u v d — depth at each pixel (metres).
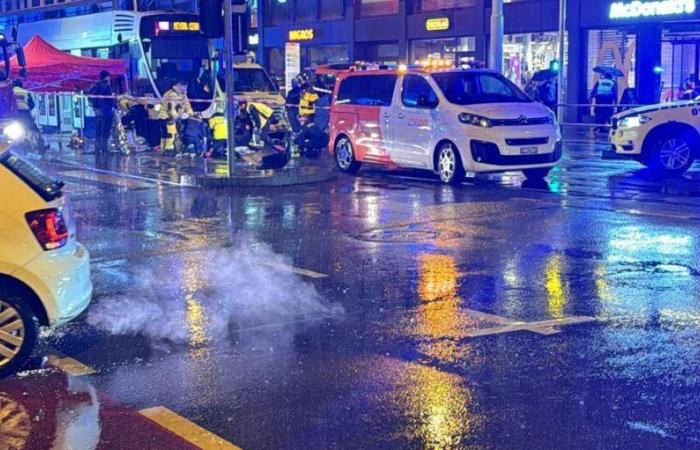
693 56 34.84
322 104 23.33
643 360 6.41
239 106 21.89
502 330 7.23
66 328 7.55
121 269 9.87
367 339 7.07
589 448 4.95
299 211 13.80
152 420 5.50
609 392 5.79
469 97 17.17
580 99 36.56
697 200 14.35
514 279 9.02
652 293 8.33
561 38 31.89
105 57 30.08
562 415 5.42
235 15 17.78
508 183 17.00
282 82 47.47
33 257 6.33
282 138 21.75
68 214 6.75
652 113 17.62
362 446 5.04
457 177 16.75
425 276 9.23
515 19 38.41
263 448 5.05
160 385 6.11
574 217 12.70
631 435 5.11
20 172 6.48
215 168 19.14
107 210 14.20
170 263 10.15
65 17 33.91
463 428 5.25
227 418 5.50
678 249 10.31
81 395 5.95
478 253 10.33
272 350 6.84
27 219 6.34
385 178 18.14
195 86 24.62
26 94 25.30
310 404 5.70
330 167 19.45
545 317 7.60
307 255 10.43
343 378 6.17
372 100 18.58
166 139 23.38
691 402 5.59
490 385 5.96
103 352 6.88
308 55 48.59
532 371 6.22
